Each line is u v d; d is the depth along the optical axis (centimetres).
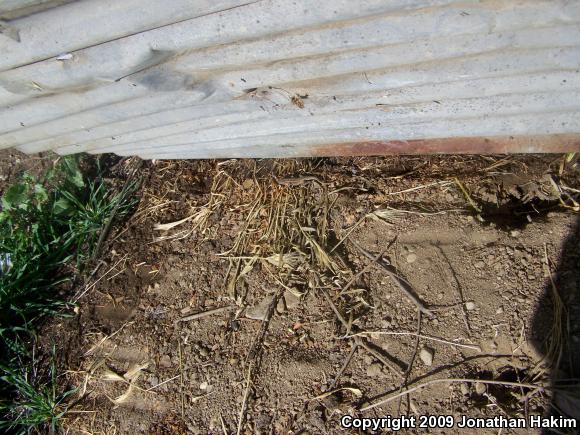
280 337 227
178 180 280
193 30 164
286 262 238
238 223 257
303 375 217
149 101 199
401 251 226
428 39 159
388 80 179
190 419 228
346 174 251
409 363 207
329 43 164
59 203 284
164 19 160
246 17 157
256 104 202
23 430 252
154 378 240
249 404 221
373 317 219
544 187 224
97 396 249
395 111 196
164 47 171
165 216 274
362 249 233
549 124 192
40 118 216
